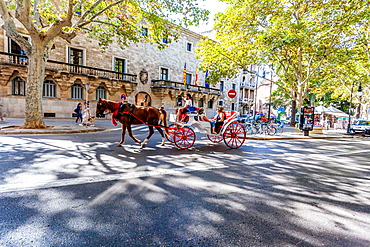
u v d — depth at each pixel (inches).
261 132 557.3
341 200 147.2
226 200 139.9
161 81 1176.8
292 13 601.0
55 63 841.5
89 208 121.3
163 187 157.4
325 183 182.1
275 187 167.8
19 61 773.9
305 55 668.1
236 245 93.6
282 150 341.4
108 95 1005.8
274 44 539.2
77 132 453.7
